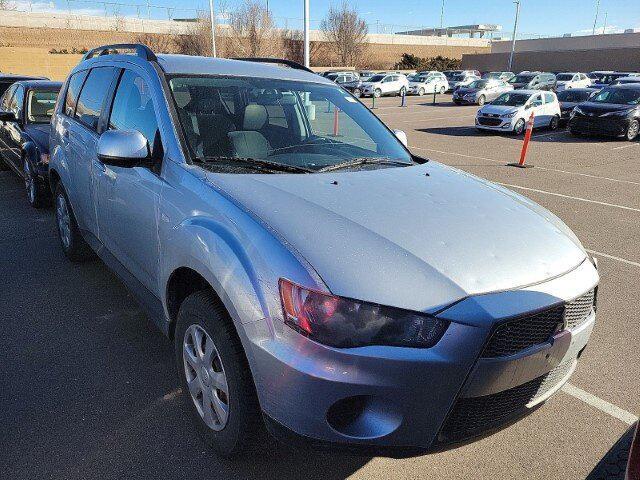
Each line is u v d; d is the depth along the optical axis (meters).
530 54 59.81
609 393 3.17
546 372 2.12
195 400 2.55
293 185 2.51
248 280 2.02
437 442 1.97
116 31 46.69
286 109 3.34
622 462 1.84
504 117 17.22
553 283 2.12
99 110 3.77
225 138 2.94
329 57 54.69
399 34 70.69
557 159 12.77
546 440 2.73
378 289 1.89
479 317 1.87
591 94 20.36
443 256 2.07
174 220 2.54
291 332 1.91
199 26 44.38
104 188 3.45
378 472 2.46
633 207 8.03
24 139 6.48
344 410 1.94
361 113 3.76
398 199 2.49
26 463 2.43
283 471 2.43
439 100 33.41
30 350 3.40
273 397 1.98
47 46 44.22
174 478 2.37
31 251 5.15
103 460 2.46
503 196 2.85
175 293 2.71
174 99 2.97
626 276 5.17
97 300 4.13
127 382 3.08
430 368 1.85
